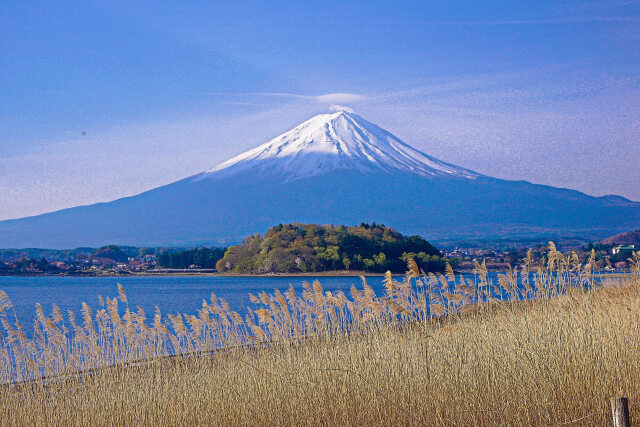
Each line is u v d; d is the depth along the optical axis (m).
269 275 155.00
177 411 11.57
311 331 14.31
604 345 10.59
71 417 11.67
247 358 13.14
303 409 11.09
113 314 14.68
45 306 57.81
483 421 9.73
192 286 122.38
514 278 13.97
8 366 13.80
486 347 10.99
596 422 9.02
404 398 10.46
